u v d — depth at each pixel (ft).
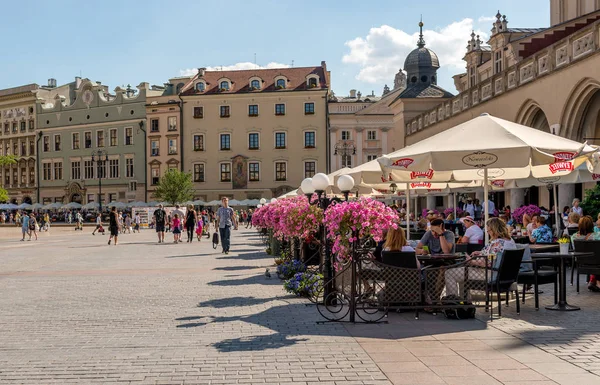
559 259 33.86
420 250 35.73
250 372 20.99
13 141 301.22
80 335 27.78
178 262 67.51
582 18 93.81
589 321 29.19
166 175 242.99
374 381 19.72
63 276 54.08
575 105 71.36
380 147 253.03
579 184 81.20
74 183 280.92
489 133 34.50
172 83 277.03
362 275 29.76
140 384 19.85
